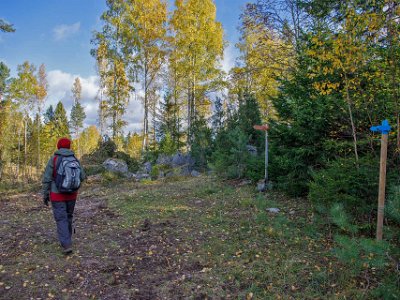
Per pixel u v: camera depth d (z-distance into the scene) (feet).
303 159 25.14
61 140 16.48
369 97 20.36
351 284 12.08
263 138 41.83
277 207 23.68
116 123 83.92
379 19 17.17
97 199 32.40
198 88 78.95
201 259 15.05
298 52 28.50
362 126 22.40
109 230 19.85
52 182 16.05
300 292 11.89
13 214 26.45
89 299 11.77
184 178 45.11
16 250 16.44
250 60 51.83
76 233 19.34
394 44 17.52
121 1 78.43
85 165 57.62
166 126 76.13
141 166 60.64
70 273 13.75
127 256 15.61
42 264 14.61
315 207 19.33
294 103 25.27
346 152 23.20
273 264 14.08
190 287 12.48
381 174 14.60
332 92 23.12
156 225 20.62
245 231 18.78
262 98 63.21
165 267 14.37
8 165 123.13
